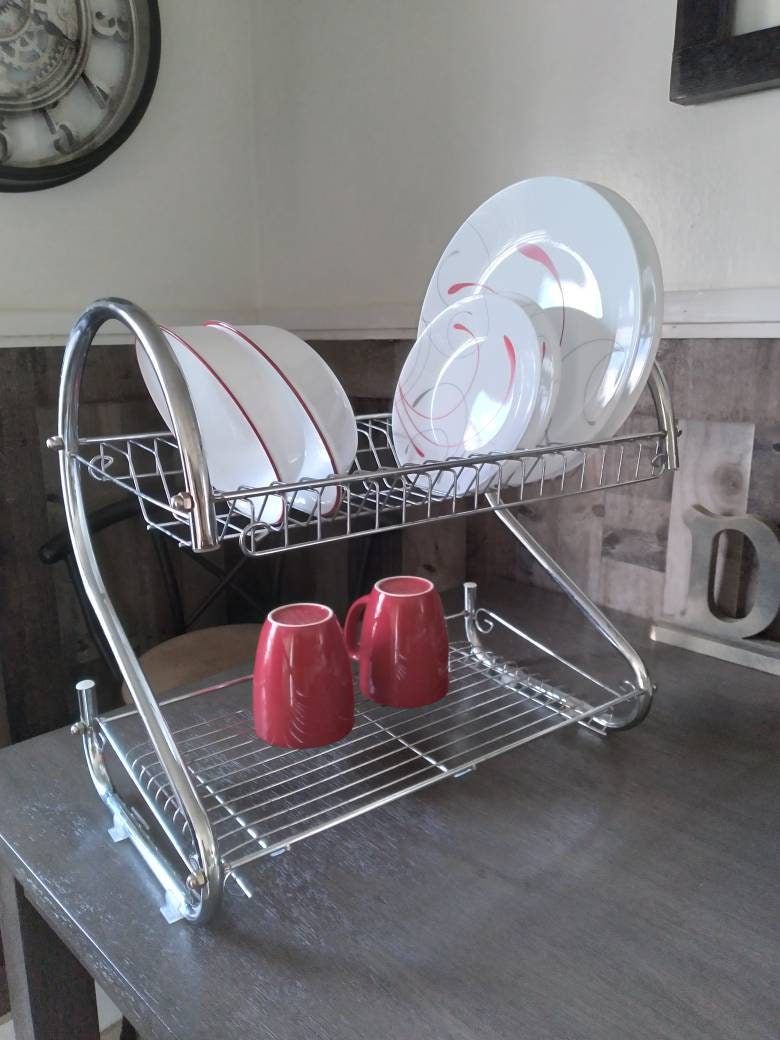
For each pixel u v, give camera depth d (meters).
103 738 0.74
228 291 1.65
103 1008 1.11
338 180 1.46
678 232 1.03
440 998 0.50
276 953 0.53
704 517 1.03
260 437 0.65
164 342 0.55
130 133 1.40
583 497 1.19
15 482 1.37
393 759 0.76
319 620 0.70
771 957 0.53
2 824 0.67
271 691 0.69
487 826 0.67
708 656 1.02
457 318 0.82
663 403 0.85
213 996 0.50
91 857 0.63
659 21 0.99
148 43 1.38
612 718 0.83
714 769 0.76
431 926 0.56
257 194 1.64
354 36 1.36
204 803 0.69
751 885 0.60
